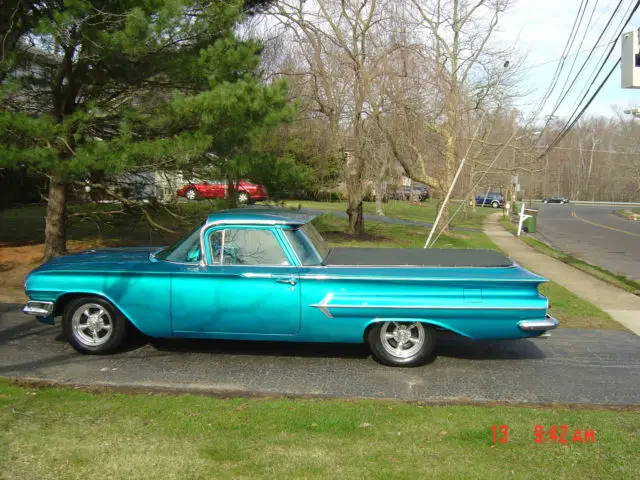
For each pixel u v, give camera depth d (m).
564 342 7.68
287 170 11.83
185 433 4.27
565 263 18.14
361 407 4.96
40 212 21.89
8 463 3.69
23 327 7.47
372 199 34.38
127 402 4.94
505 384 5.79
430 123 18.91
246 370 5.99
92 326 6.35
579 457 4.00
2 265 11.94
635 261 20.02
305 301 6.00
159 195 12.60
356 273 6.00
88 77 10.91
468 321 6.00
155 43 9.48
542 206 75.19
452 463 3.87
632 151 94.19
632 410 5.13
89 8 9.12
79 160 8.96
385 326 6.14
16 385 5.34
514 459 3.96
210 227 6.16
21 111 10.75
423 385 5.69
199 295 6.09
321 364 6.27
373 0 17.02
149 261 6.36
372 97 16.83
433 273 5.99
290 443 4.13
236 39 11.14
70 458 3.79
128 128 9.81
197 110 9.49
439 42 19.53
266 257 6.12
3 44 10.09
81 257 6.70
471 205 49.31
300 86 17.44
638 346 7.56
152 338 7.11
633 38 9.30
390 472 3.70
